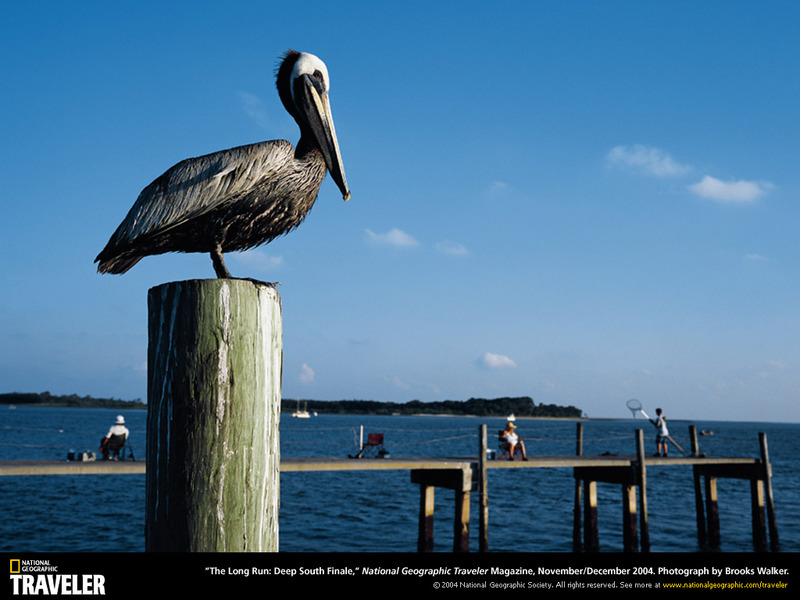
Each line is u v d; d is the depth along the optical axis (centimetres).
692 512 2470
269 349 248
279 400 254
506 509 2438
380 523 2083
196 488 229
